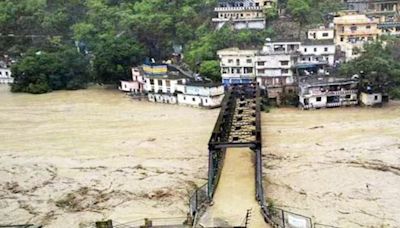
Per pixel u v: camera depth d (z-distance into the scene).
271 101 91.25
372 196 52.25
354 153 64.75
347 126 76.38
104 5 144.62
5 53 143.12
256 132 55.00
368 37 106.50
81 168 64.06
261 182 47.34
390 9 123.50
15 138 78.62
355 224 46.28
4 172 63.59
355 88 88.88
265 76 97.56
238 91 83.62
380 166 60.06
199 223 40.66
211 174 48.53
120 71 111.62
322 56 100.12
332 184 55.56
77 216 50.88
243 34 112.88
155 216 49.41
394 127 74.62
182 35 124.00
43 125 85.94
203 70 103.94
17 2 154.25
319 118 81.88
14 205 54.09
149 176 60.28
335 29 107.94
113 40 119.31
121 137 76.69
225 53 100.50
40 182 60.06
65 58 120.62
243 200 45.41
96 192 56.59
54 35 145.00
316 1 127.62
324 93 87.69
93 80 120.88
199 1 131.50
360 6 126.19
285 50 101.88
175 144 71.69
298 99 90.19
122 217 49.84
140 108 95.81
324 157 63.84
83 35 135.38
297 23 118.38
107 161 66.19
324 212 48.84
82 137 77.75
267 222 40.41
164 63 110.19
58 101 105.31
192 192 54.50
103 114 92.06
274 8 121.50
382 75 88.19
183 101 96.44
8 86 127.75
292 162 62.53
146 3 136.00
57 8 153.50
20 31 146.88
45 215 51.44
